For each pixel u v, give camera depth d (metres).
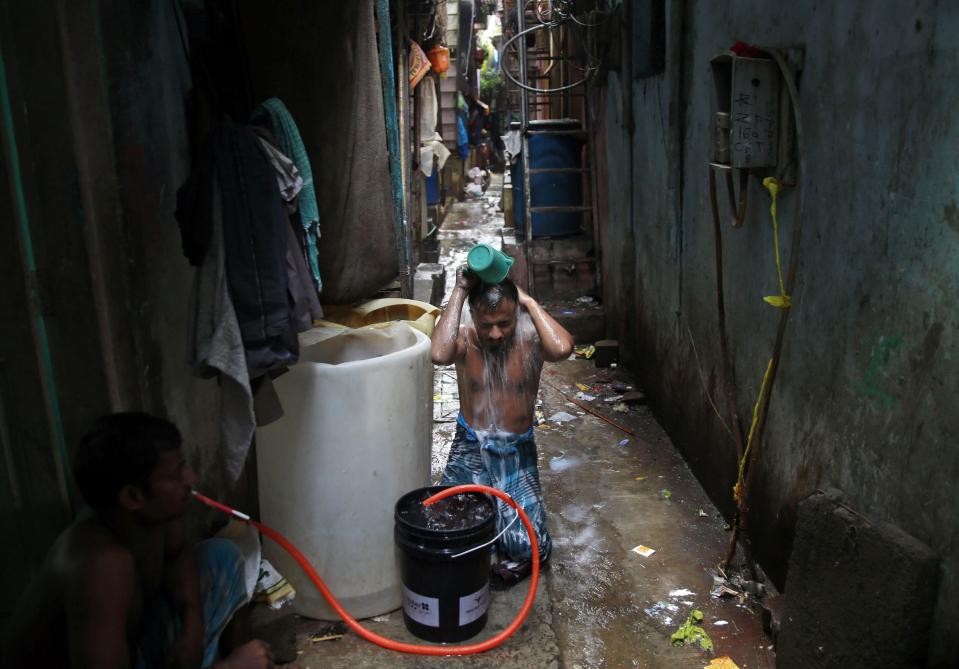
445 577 2.87
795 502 3.05
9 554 2.39
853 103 2.53
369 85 4.30
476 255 3.10
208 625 2.47
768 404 3.16
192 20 3.01
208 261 2.48
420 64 7.45
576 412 5.57
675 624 3.15
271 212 2.52
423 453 3.28
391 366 3.00
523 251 8.02
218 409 3.19
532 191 7.80
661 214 5.14
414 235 8.43
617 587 3.42
